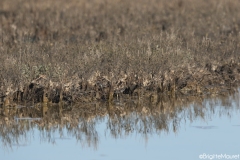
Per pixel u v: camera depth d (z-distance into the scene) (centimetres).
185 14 10931
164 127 5709
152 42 7425
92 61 6531
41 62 6494
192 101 6638
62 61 6581
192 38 8275
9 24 10000
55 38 8800
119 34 8831
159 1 12838
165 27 9794
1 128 5659
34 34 9275
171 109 6347
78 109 6200
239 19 10194
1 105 6109
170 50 7038
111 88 6406
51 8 11638
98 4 12350
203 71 7131
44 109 6153
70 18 10394
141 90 6588
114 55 6781
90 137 5388
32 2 12488
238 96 6862
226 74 7406
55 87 6231
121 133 5528
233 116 6047
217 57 7506
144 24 9606
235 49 7812
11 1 12619
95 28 9556
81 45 7481
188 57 7075
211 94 6900
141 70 6600
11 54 6869
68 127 5747
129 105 6400
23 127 5709
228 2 12300
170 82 6738
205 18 10512
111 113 6188
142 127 5725
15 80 6147
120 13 11112
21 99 6209
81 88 6397
